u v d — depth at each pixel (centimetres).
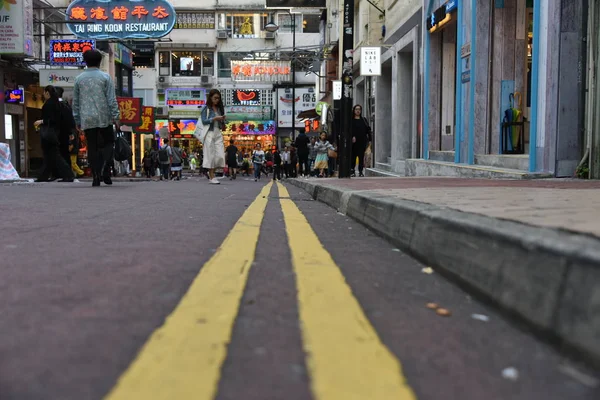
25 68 2055
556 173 803
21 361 149
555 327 160
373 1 1981
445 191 511
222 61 4212
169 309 200
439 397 132
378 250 335
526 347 165
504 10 1060
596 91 761
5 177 1188
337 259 305
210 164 1058
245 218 492
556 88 792
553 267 167
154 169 2953
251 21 4178
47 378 138
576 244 165
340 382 137
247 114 4259
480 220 242
